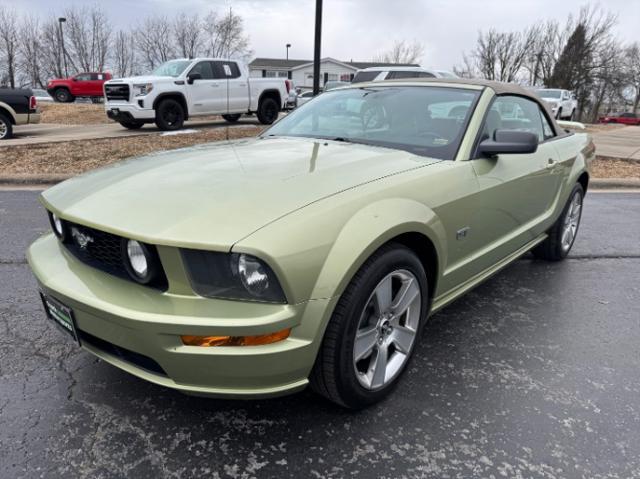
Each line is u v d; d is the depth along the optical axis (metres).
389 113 3.29
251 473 1.99
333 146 2.99
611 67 55.69
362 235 2.04
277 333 1.86
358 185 2.28
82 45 55.16
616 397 2.55
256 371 1.88
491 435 2.24
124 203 2.12
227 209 1.97
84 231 2.16
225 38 52.12
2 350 2.83
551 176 3.84
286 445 2.15
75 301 2.03
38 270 2.30
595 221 6.18
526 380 2.68
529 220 3.69
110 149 9.82
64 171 8.26
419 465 2.05
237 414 2.34
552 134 4.25
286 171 2.40
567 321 3.40
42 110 20.20
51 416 2.29
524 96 3.80
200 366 1.87
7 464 1.99
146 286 1.97
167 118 12.66
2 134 11.66
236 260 1.82
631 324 3.38
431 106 3.23
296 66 62.44
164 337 1.85
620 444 2.20
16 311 3.29
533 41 59.50
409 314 2.51
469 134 2.96
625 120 56.06
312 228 1.94
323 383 2.16
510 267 4.46
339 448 2.14
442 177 2.61
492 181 2.96
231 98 13.94
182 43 53.91
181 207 2.02
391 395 2.51
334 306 1.98
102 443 2.13
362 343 2.25
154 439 2.16
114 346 2.09
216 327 1.80
